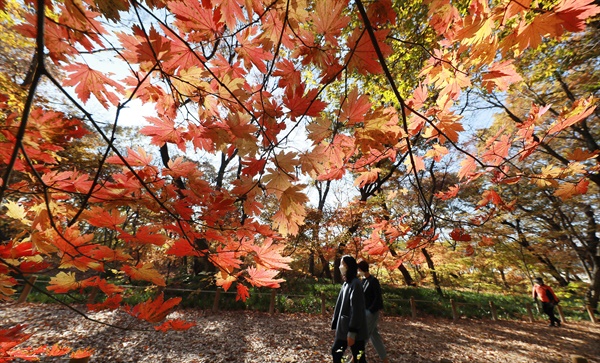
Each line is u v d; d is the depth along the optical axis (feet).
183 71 3.60
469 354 17.63
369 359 15.76
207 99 4.09
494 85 3.87
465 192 32.24
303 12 3.50
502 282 36.22
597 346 19.95
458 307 32.14
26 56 18.45
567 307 35.01
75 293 23.84
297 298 28.91
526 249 29.55
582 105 3.59
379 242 7.18
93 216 3.42
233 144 4.08
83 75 3.64
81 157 16.67
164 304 3.50
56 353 3.91
